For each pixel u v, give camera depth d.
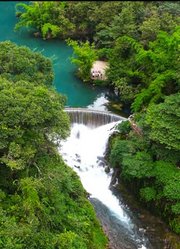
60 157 32.38
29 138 26.84
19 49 33.03
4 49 32.84
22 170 26.94
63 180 28.97
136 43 44.03
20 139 25.95
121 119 40.91
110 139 38.59
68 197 30.14
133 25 48.44
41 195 26.48
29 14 58.50
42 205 25.70
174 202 32.16
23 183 25.50
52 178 27.61
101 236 30.83
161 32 40.81
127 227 32.69
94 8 55.53
